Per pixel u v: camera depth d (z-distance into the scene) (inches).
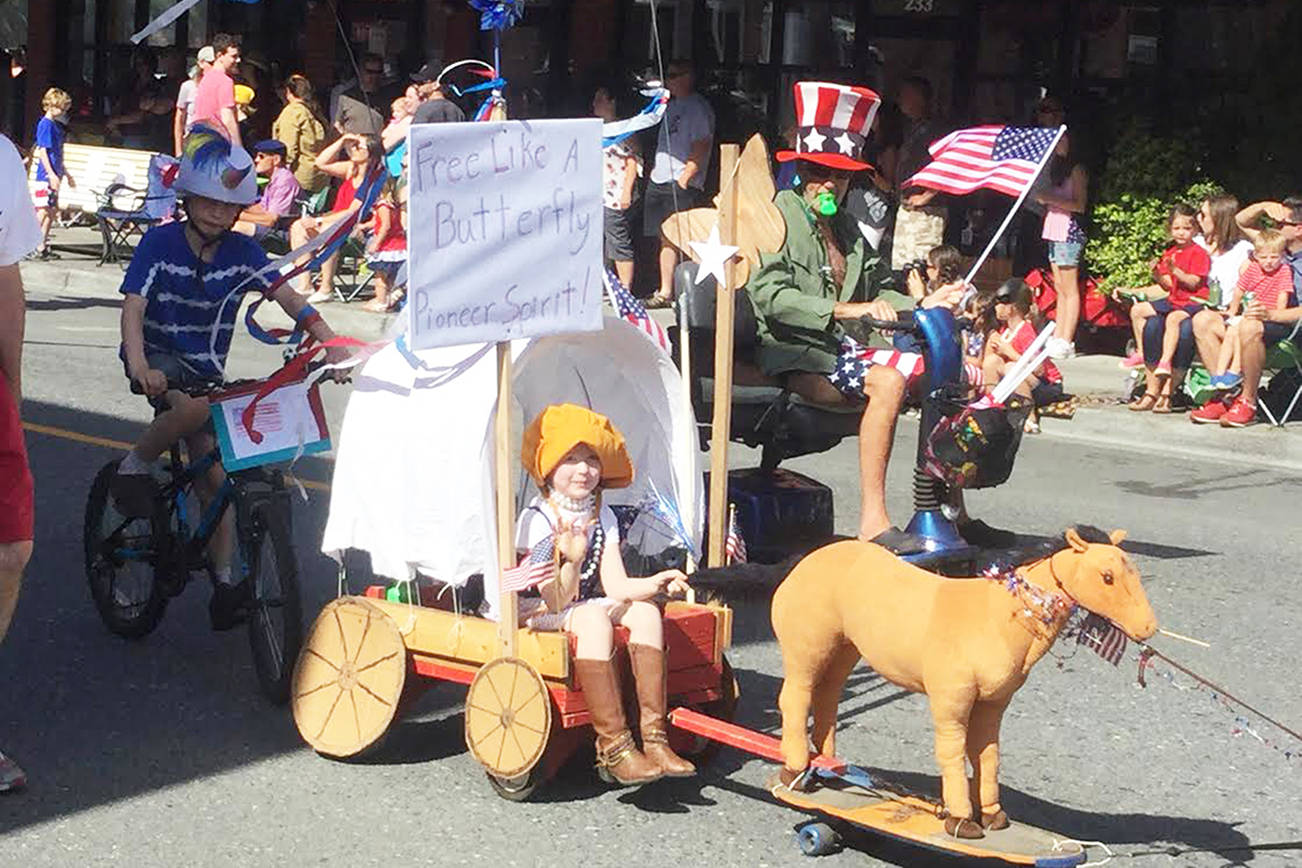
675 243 299.0
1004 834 194.9
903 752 244.5
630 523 238.8
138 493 270.4
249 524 257.3
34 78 997.2
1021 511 403.9
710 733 215.0
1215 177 613.0
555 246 212.2
